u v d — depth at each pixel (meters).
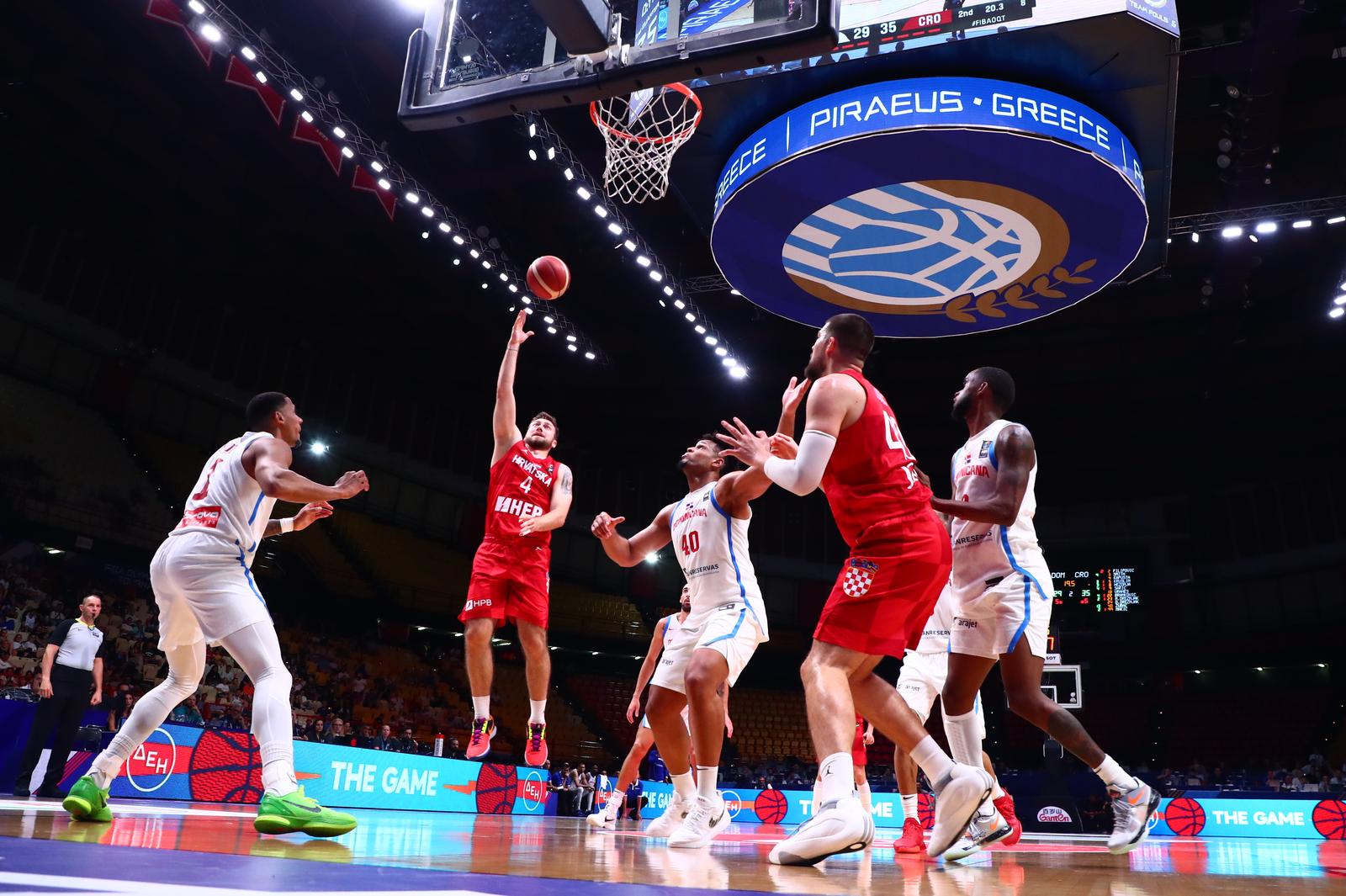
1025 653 3.45
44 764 6.62
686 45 5.11
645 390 23.95
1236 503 25.41
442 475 25.02
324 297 20.61
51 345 18.86
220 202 17.56
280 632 19.69
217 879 1.48
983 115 8.18
